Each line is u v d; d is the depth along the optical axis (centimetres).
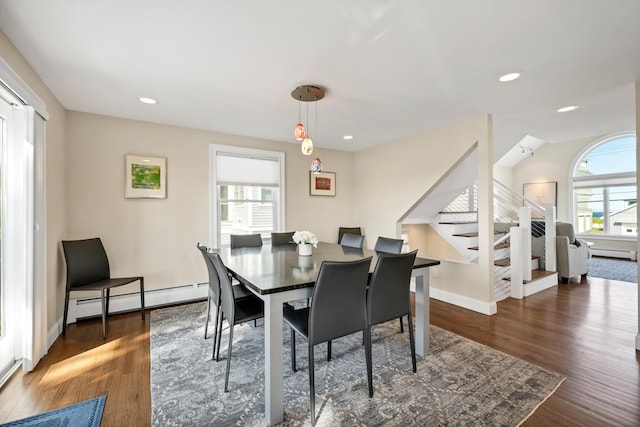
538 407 164
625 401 168
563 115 325
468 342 247
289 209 445
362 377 197
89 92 254
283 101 277
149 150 339
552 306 335
